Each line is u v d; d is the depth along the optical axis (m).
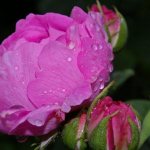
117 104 0.28
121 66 0.54
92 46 0.28
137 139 0.28
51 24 0.30
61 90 0.28
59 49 0.28
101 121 0.27
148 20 0.58
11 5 0.62
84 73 0.28
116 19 0.36
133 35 0.57
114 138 0.28
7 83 0.28
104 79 0.29
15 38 0.30
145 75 0.55
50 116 0.28
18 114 0.28
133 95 0.53
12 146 0.52
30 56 0.28
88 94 0.28
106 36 0.31
